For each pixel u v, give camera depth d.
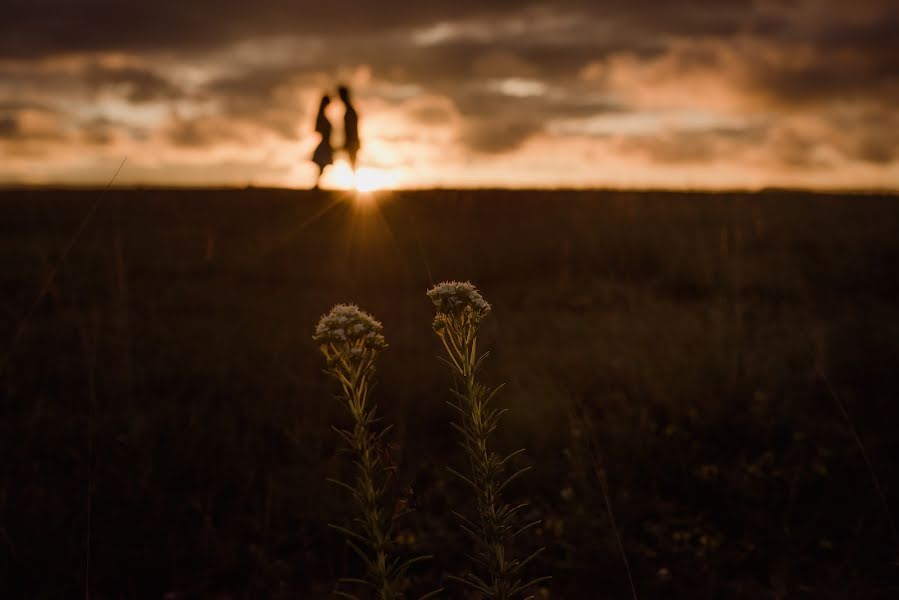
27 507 3.85
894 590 3.23
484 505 1.98
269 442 4.81
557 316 8.02
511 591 1.96
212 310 8.45
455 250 11.81
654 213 14.54
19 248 11.59
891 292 9.31
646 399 5.42
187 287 9.55
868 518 3.90
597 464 3.95
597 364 6.03
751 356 6.00
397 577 1.85
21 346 6.51
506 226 13.88
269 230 13.51
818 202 15.91
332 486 4.10
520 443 4.63
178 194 17.77
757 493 4.12
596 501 4.00
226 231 13.41
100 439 4.59
